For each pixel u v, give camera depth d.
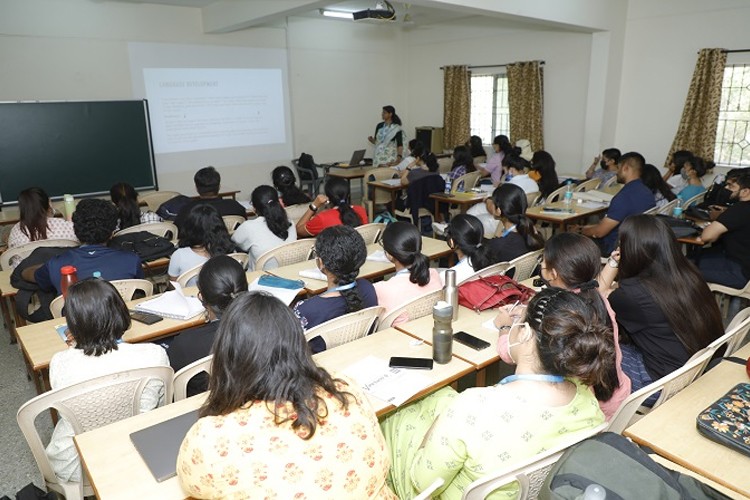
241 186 7.84
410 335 2.08
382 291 2.35
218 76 7.27
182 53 6.88
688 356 1.92
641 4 6.46
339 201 3.71
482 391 1.24
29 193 3.45
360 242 2.07
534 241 2.98
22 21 5.68
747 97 5.93
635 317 1.98
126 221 3.98
